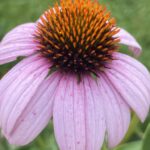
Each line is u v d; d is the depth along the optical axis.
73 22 0.16
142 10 0.28
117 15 0.28
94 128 0.14
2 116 0.14
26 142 0.14
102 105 0.14
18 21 0.30
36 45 0.16
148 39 0.28
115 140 0.14
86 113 0.14
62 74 0.15
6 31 0.30
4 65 0.28
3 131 0.14
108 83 0.15
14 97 0.14
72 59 0.15
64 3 0.16
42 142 0.22
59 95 0.14
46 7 0.29
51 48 0.15
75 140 0.13
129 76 0.15
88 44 0.15
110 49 0.16
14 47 0.16
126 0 0.29
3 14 0.30
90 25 0.15
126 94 0.15
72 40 0.15
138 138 0.24
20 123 0.14
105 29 0.16
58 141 0.13
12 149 0.23
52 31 0.16
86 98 0.14
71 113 0.14
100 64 0.15
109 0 0.28
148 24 0.28
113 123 0.14
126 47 0.26
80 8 0.16
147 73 0.16
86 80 0.15
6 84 0.15
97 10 0.16
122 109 0.14
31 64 0.15
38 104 0.14
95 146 0.13
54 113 0.14
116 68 0.16
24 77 0.15
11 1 0.30
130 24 0.28
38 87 0.14
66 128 0.13
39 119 0.14
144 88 0.15
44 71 0.15
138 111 0.15
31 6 0.30
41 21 0.17
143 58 0.27
